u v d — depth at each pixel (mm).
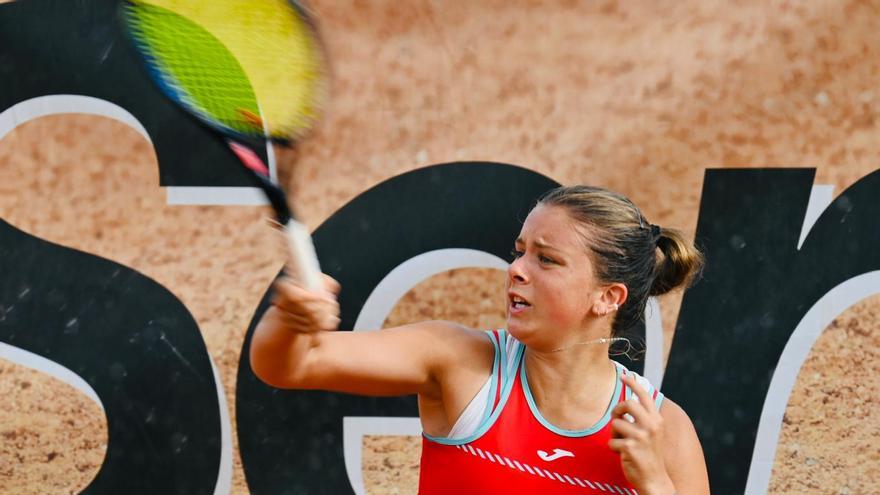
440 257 9719
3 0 9594
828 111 9602
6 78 9625
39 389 9680
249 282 9680
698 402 9703
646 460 6344
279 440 9734
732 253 9672
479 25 9617
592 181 9633
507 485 6828
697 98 9602
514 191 9672
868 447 9672
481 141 9656
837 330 9695
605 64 9609
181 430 9703
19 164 9656
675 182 9633
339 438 9781
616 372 7281
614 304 6969
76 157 9648
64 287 9680
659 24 9586
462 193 9695
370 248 9703
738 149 9625
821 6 9570
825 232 9656
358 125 9664
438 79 9641
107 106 9641
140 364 9695
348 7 9609
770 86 9602
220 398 9695
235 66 5734
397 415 9766
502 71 9633
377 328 9734
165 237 9680
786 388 9695
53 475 9695
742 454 9703
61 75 9625
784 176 9633
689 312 9703
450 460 6953
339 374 6391
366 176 9680
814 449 9688
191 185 9648
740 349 9703
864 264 9633
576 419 6938
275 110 5734
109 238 9680
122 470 9703
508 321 6902
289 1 5773
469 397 6945
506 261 9688
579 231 6793
